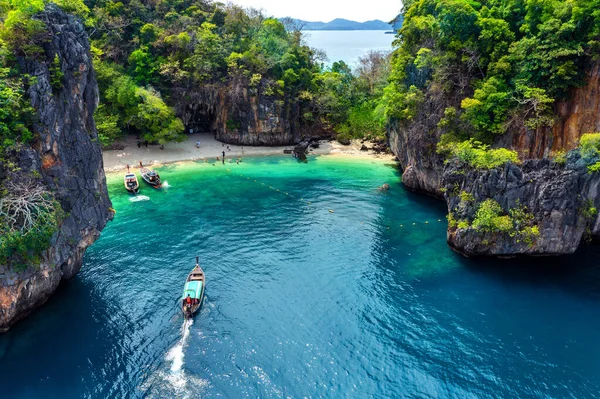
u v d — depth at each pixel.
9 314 33.72
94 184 41.16
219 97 93.31
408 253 48.81
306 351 33.50
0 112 32.97
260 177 75.75
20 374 30.53
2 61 34.91
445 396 29.66
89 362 31.84
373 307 39.00
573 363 32.72
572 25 48.31
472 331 36.06
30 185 34.03
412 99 65.50
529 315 38.19
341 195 67.25
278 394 29.62
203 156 86.75
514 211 45.66
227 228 54.41
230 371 31.47
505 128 52.94
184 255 47.22
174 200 63.72
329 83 105.44
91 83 41.84
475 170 47.50
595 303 39.88
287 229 54.53
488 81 54.53
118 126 85.25
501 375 31.47
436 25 60.34
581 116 50.16
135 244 49.41
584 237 50.12
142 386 29.94
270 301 39.50
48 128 35.78
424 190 67.38
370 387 30.28
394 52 81.56
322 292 41.09
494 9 58.34
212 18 107.00
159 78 91.50
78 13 47.81
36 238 33.34
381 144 97.25
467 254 47.84
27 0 36.97
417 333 35.72
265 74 95.56
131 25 95.81
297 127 98.38
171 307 38.19
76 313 36.91
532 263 46.75
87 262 45.03
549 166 46.28
